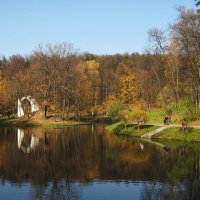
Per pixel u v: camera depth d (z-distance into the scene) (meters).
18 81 118.25
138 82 122.69
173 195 29.02
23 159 45.25
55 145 57.56
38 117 107.88
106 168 39.00
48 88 105.31
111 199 28.34
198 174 35.59
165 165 39.78
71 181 33.72
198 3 51.91
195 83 71.19
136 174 35.97
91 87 126.62
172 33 70.12
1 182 33.69
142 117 69.00
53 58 106.00
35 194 29.80
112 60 175.25
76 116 110.62
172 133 60.97
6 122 107.56
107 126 88.94
